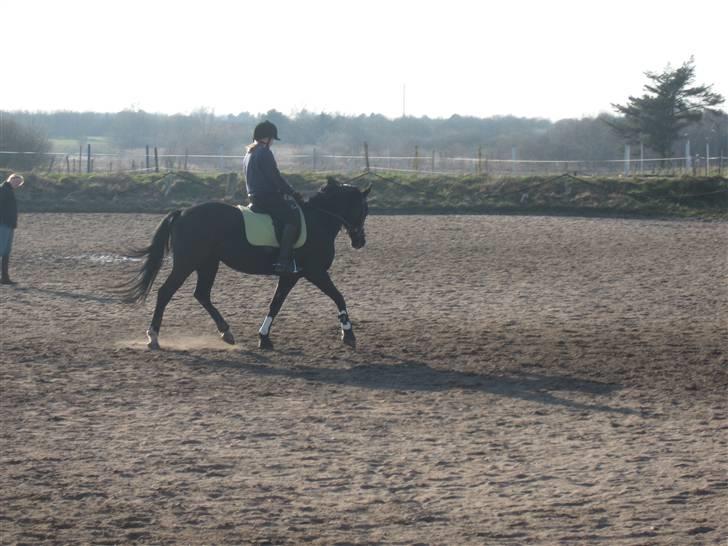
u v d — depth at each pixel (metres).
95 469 7.70
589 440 8.61
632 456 8.09
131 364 11.55
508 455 8.15
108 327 13.94
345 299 16.39
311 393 10.30
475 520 6.60
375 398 10.12
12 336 13.15
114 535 6.29
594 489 7.25
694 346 12.65
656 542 6.17
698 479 7.46
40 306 15.64
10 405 9.62
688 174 40.06
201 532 6.36
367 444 8.45
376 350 12.48
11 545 6.07
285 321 14.48
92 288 17.58
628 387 10.62
